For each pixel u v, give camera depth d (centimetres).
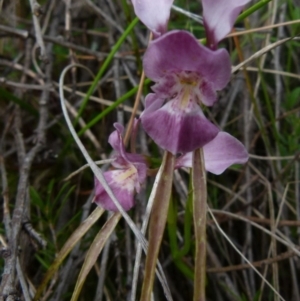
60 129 17
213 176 15
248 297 13
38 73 16
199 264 9
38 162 15
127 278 12
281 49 17
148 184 14
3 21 18
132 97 16
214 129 9
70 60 17
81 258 13
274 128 14
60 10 18
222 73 8
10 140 17
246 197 15
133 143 10
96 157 16
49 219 13
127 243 13
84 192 15
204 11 9
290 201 15
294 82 17
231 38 17
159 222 9
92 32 18
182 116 9
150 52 8
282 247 14
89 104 17
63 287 11
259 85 17
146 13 9
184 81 9
